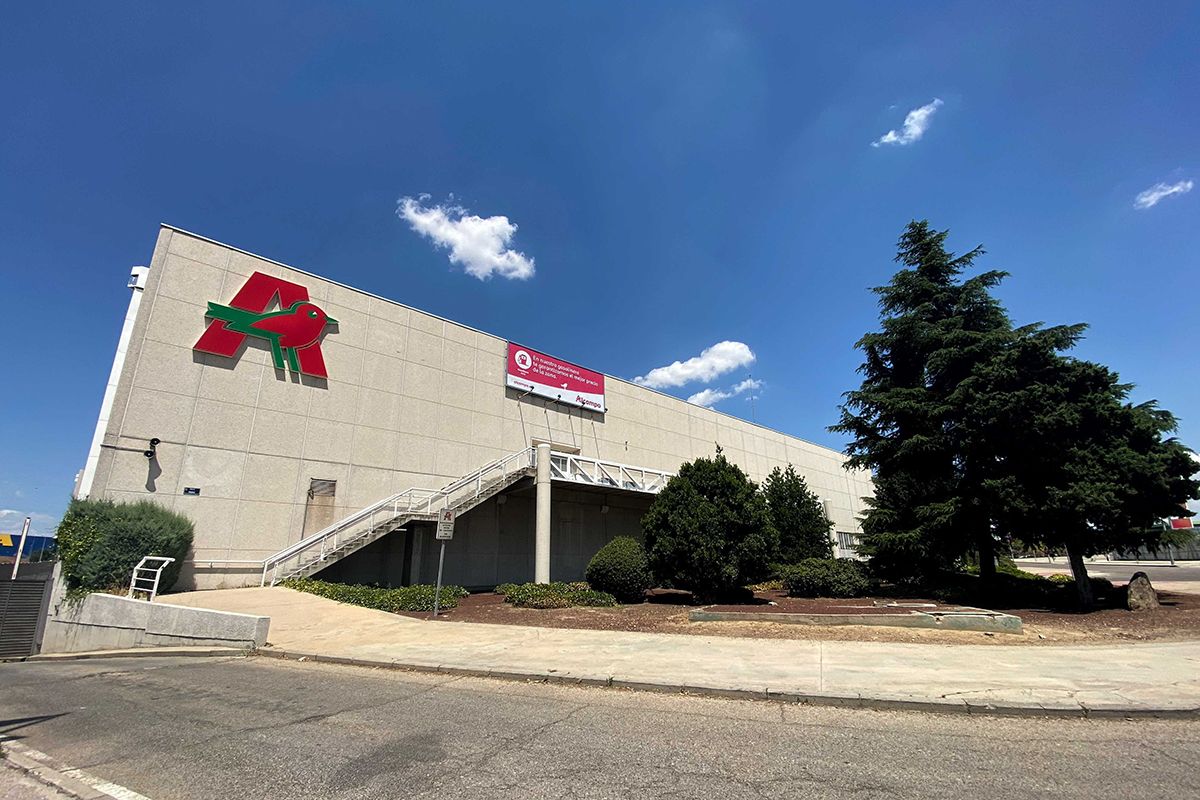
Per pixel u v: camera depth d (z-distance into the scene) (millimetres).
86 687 7879
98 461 14219
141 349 15141
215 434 16031
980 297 18906
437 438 21188
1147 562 53750
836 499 45250
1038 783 4109
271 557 16188
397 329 20766
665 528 15836
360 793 3982
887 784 4094
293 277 18344
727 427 35719
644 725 5559
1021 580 19422
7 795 4172
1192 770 4340
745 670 7578
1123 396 16062
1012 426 15023
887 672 7383
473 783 4133
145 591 12781
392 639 10367
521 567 23156
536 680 7531
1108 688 6492
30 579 14211
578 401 26781
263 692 7176
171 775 4418
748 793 3945
